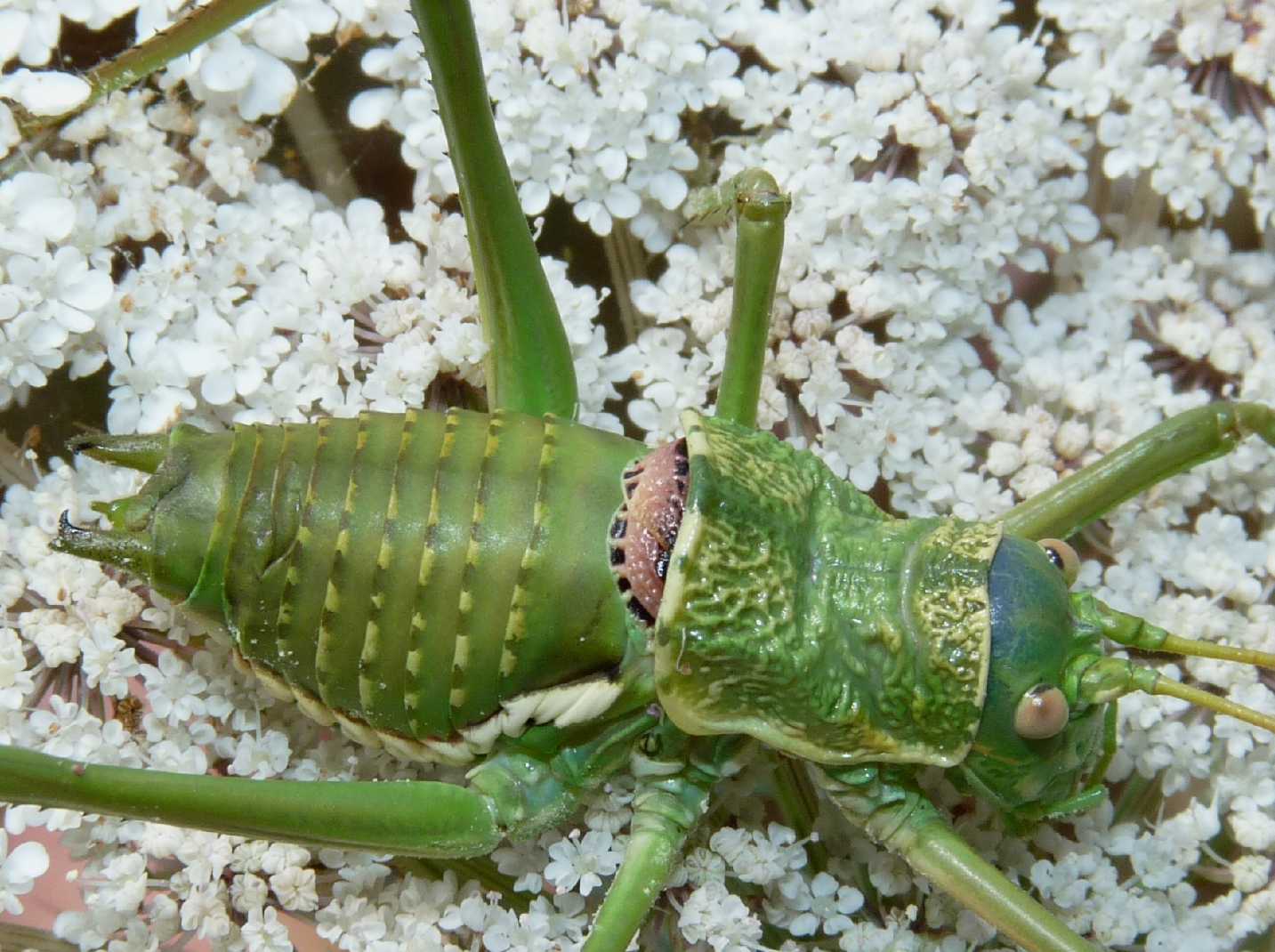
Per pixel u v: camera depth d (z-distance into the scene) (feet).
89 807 0.43
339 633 0.43
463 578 0.43
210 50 0.46
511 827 0.44
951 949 0.46
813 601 0.43
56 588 0.46
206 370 0.46
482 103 0.45
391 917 0.46
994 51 0.48
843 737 0.43
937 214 0.48
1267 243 0.50
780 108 0.48
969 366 0.48
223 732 0.46
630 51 0.47
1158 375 0.49
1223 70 0.49
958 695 0.43
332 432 0.44
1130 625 0.44
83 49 0.48
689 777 0.45
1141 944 0.47
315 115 0.48
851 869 0.46
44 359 0.46
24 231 0.45
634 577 0.43
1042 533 0.46
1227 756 0.47
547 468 0.44
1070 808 0.44
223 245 0.47
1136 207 0.50
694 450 0.43
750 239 0.45
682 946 0.46
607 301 0.49
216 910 0.45
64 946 0.46
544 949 0.45
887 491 0.48
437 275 0.47
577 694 0.44
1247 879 0.47
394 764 0.46
